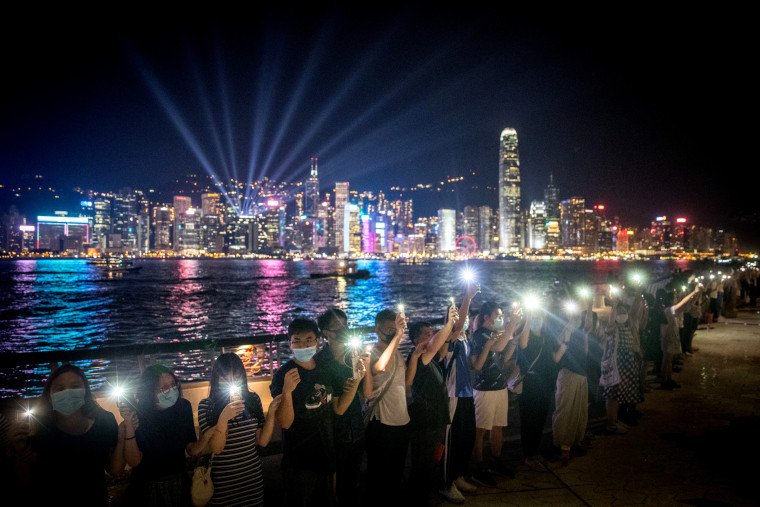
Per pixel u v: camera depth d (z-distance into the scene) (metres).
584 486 4.88
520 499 4.62
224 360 3.44
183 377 16.27
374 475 4.15
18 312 54.09
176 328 42.22
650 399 7.88
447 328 4.21
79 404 3.00
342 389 3.61
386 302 65.69
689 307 10.88
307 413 3.48
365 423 4.20
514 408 7.27
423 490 4.36
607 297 6.68
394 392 4.11
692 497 4.62
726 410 7.28
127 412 3.18
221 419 3.26
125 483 4.32
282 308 58.25
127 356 4.50
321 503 3.57
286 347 18.36
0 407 2.97
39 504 2.96
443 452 4.65
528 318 5.41
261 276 134.75
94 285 97.94
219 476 3.40
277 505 4.20
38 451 2.96
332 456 3.56
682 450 5.79
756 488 4.80
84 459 3.06
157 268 188.50
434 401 4.32
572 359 5.36
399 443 4.12
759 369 9.71
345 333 3.75
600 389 7.95
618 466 5.36
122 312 54.06
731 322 16.08
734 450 5.78
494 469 5.21
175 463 3.38
